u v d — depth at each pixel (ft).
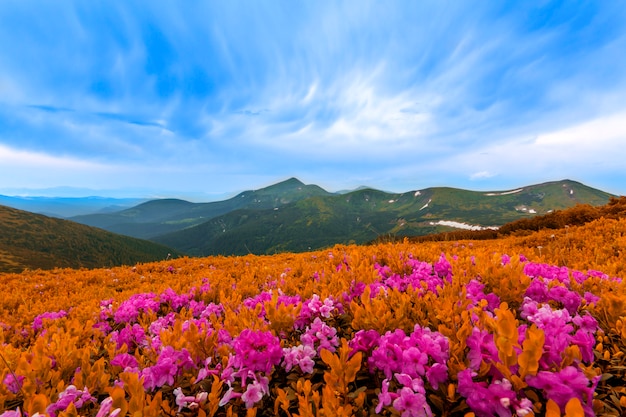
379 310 9.71
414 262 18.25
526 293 11.55
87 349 10.41
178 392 7.38
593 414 5.37
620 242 25.12
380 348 7.41
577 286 12.23
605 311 9.45
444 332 8.06
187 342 9.46
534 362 5.81
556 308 10.89
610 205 58.23
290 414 7.01
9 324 19.90
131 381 6.89
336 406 6.30
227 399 7.02
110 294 26.27
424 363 6.82
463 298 10.44
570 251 26.73
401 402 6.08
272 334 9.13
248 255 49.75
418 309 10.87
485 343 6.96
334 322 11.26
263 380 7.56
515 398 5.83
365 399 7.16
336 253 25.94
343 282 13.84
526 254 24.56
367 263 18.13
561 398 5.60
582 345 7.25
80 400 7.91
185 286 25.18
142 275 40.50
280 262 37.58
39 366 9.09
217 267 41.96
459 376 6.27
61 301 24.73
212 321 12.47
